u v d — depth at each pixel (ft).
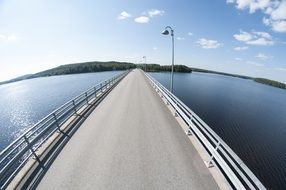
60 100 122.93
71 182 15.38
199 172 16.57
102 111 36.50
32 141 18.10
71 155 19.52
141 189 14.56
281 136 61.93
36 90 188.44
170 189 14.53
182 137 23.98
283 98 211.41
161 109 38.19
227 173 14.32
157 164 17.80
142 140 23.03
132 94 56.08
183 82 232.94
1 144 60.34
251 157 44.19
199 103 104.83
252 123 74.79
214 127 65.51
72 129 26.61
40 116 90.12
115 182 15.35
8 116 91.25
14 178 15.44
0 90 253.44
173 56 49.55
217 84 269.44
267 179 35.32
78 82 231.09
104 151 20.33
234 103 118.93
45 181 15.48
